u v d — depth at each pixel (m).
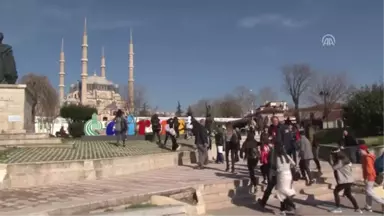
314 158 15.33
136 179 14.38
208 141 20.09
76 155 17.02
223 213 10.85
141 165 16.83
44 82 64.75
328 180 14.71
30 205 9.41
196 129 18.12
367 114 27.16
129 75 111.50
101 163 14.92
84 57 110.38
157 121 25.16
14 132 23.38
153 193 10.91
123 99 97.50
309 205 12.12
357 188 15.09
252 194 12.55
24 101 23.91
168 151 20.84
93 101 117.00
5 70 24.56
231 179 13.60
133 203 10.39
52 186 12.80
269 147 12.17
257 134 32.16
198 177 14.58
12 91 23.53
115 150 20.14
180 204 9.93
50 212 8.66
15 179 12.63
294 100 69.44
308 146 14.09
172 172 16.56
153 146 23.33
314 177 15.23
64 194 11.02
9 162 13.62
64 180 13.77
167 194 11.25
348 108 29.11
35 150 18.45
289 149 12.76
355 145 19.50
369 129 27.69
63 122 58.44
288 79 111.50
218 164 19.97
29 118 26.86
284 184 10.66
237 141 16.44
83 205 9.29
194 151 20.78
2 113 23.28
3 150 17.58
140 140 28.36
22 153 16.89
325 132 32.03
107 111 87.19
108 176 15.09
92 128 34.09
